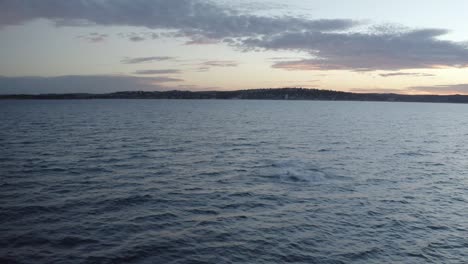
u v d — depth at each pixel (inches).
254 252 646.5
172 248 646.5
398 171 1321.4
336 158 1556.3
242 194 989.2
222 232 727.7
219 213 836.6
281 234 727.7
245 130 2783.0
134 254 617.3
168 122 3444.9
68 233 689.6
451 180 1203.9
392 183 1144.2
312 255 643.5
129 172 1211.9
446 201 971.9
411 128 3171.8
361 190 1055.6
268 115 5029.5
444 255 665.0
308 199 956.6
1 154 1462.8
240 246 668.1
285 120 3988.7
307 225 778.8
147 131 2539.4
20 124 2829.7
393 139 2295.8
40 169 1209.4
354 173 1268.5
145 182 1086.4
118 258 600.4
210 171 1264.8
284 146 1908.2
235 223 778.8
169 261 600.1
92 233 695.1
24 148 1631.4
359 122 3794.3
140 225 745.6
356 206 909.2
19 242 642.2
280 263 610.5
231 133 2541.8
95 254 610.2
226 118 4234.7
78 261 583.2
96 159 1418.6
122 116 4222.4
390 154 1692.9
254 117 4503.0
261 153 1669.5
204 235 710.5
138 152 1614.2
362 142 2111.2
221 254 633.6
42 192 944.3
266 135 2436.0
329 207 896.9
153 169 1270.9
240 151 1723.7
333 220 812.0
